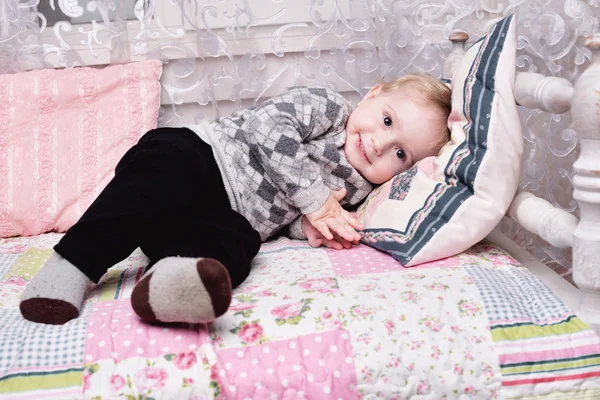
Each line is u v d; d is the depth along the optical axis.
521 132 1.12
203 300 0.84
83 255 0.99
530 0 1.45
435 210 1.14
